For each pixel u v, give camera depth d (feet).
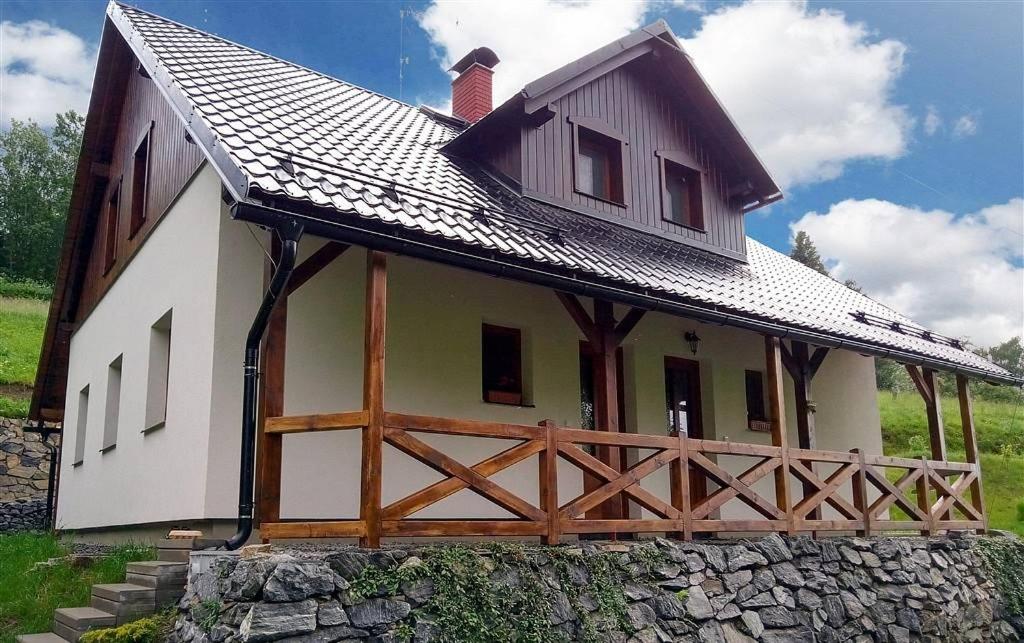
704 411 36.27
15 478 54.70
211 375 22.45
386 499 25.00
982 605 32.48
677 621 21.71
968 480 36.63
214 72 27.71
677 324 35.55
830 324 31.60
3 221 132.67
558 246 24.85
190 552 19.24
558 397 30.71
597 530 21.81
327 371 24.32
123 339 32.60
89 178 39.52
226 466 22.16
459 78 42.86
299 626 15.47
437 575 17.70
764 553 25.20
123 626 18.35
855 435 42.37
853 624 26.76
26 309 100.99
